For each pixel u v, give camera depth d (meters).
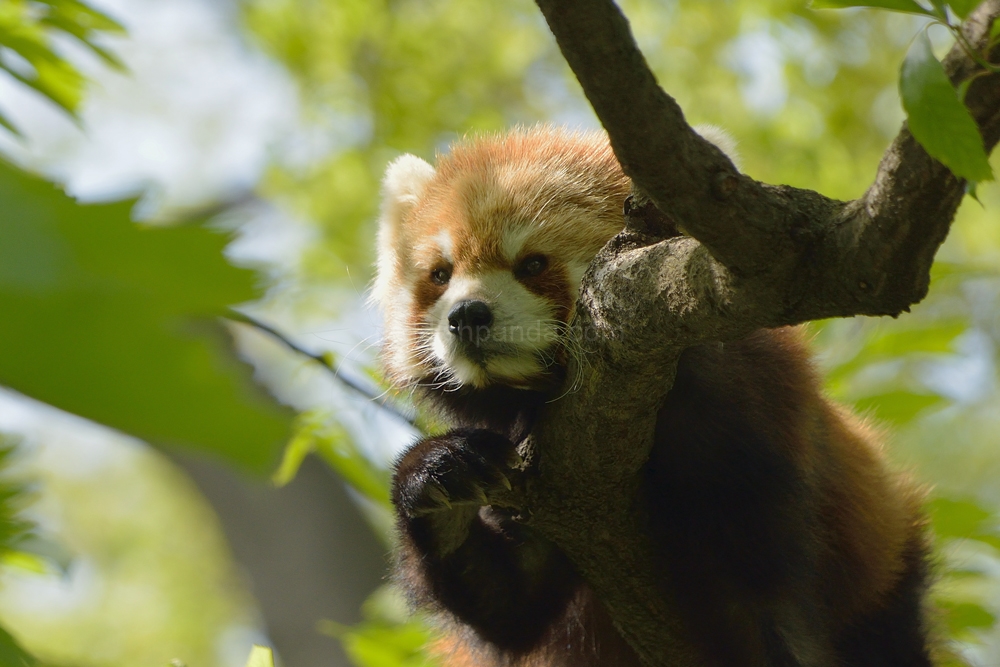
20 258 1.25
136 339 1.30
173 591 25.19
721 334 4.34
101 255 1.32
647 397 5.13
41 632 24.62
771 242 3.69
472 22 16.55
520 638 7.40
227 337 10.59
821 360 7.77
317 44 16.25
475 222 7.43
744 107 15.07
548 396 7.22
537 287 7.22
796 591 6.54
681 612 6.59
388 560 8.49
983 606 8.91
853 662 7.70
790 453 6.46
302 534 17.25
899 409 8.48
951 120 2.79
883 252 3.46
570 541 6.19
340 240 15.62
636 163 3.58
